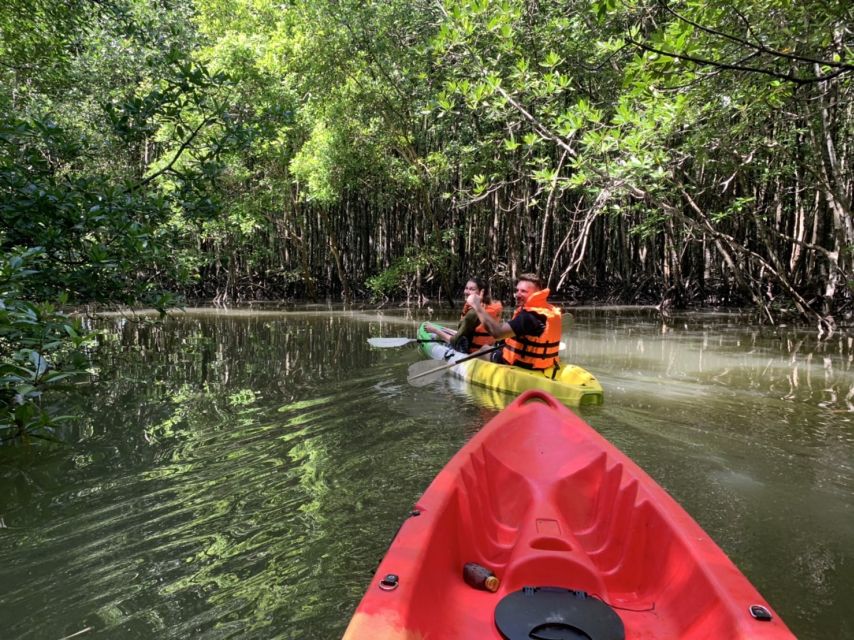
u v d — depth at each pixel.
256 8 16.23
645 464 3.66
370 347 8.95
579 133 11.41
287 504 3.13
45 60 8.61
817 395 5.55
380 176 18.14
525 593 2.09
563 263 20.62
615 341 9.71
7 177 4.54
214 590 2.33
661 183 9.65
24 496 3.25
